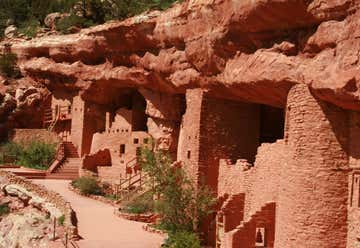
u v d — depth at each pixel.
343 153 17.00
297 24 17.89
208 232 23.23
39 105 39.53
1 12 54.19
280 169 19.30
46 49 37.44
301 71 17.61
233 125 24.97
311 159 17.19
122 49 30.50
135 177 30.95
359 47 15.30
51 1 51.62
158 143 30.67
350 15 15.67
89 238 22.11
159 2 38.78
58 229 23.61
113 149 34.12
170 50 26.06
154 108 30.94
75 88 36.78
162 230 23.28
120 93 35.56
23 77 40.44
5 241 25.42
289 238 17.52
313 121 17.23
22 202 30.08
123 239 22.11
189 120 25.23
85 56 34.47
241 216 21.75
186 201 23.03
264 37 19.31
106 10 43.72
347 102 16.11
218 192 24.44
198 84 24.58
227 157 24.83
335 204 16.91
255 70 19.48
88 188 30.72
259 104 25.55
